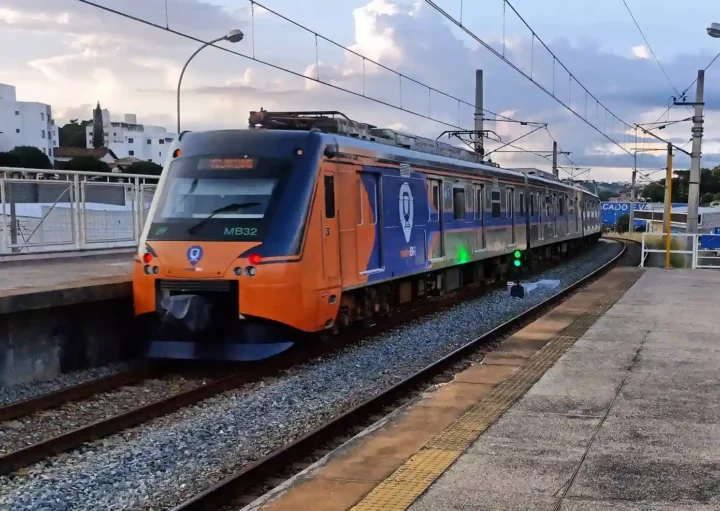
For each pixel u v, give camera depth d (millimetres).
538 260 29188
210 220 10875
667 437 6508
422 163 15844
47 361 10555
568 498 5094
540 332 13172
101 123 118000
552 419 7121
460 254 18359
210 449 7355
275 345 10766
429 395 8508
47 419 8539
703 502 5012
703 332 12398
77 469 6812
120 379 10305
